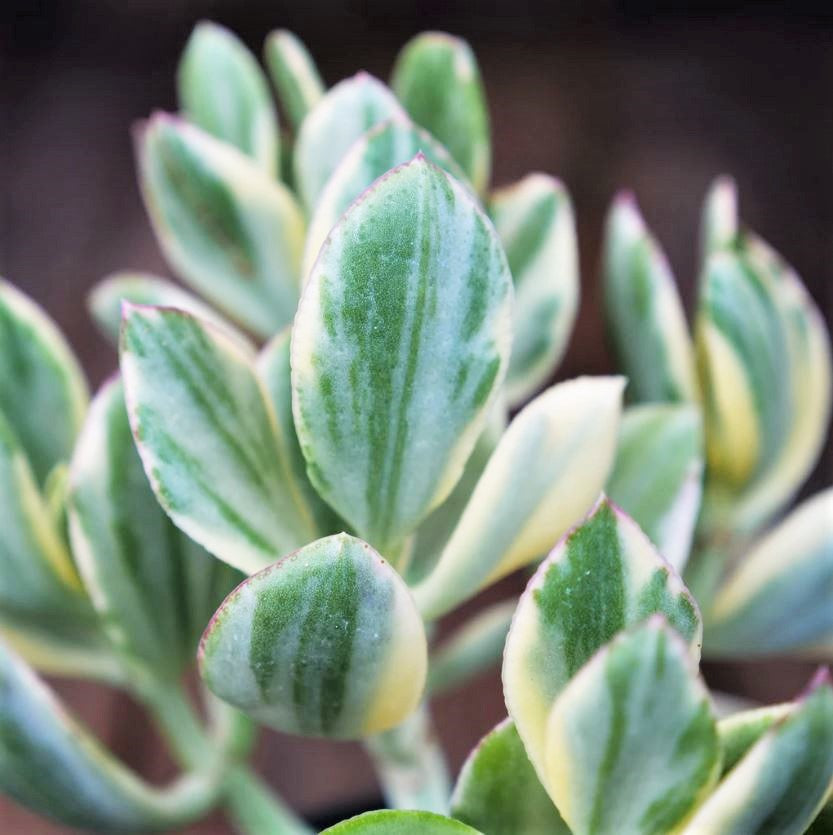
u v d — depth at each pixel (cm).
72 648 24
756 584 24
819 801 19
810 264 51
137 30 62
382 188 19
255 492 20
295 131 25
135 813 23
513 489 20
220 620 19
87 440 22
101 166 58
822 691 18
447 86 24
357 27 61
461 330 19
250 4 61
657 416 23
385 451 20
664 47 61
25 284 53
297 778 40
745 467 24
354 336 19
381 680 19
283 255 24
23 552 23
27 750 22
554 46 62
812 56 60
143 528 22
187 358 20
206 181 24
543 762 19
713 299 24
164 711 25
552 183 24
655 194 54
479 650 24
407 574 22
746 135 57
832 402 45
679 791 18
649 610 19
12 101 60
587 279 51
